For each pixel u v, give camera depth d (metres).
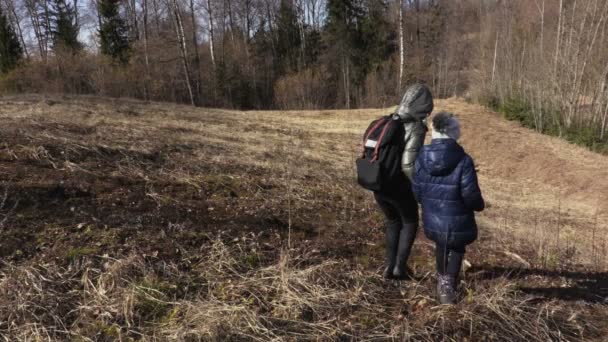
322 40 43.81
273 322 3.24
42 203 4.41
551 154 12.30
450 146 3.30
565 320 3.59
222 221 4.71
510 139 14.13
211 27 36.34
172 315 3.20
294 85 38.12
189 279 3.63
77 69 33.75
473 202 3.30
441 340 3.21
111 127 9.47
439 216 3.39
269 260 4.09
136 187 5.34
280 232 4.70
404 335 3.20
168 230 4.28
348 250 4.56
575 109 14.37
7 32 37.56
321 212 5.64
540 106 15.47
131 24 44.84
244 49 44.19
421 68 37.84
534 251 5.24
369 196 6.67
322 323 3.28
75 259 3.64
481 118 17.81
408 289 3.88
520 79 17.72
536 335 3.34
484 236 5.64
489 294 3.71
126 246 3.88
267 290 3.58
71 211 4.36
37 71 33.62
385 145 3.50
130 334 3.04
